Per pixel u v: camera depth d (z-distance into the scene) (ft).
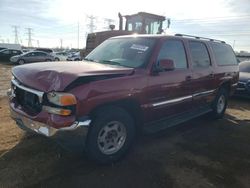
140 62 12.30
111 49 14.34
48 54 86.69
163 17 40.01
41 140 13.26
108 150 11.14
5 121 16.26
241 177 10.78
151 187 9.71
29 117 10.04
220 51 19.10
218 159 12.39
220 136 15.76
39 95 9.62
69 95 9.21
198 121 19.04
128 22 41.01
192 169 11.25
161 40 13.23
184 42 14.96
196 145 14.08
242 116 20.95
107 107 10.72
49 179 9.87
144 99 11.92
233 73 20.39
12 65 75.25
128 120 11.55
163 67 12.08
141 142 14.16
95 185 9.65
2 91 28.48
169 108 13.79
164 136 15.33
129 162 11.61
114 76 10.75
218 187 9.95
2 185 9.36
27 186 9.37
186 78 14.47
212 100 18.24
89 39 41.14
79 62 13.11
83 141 9.84
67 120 9.25
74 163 11.18
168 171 10.96
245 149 13.78
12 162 11.02
